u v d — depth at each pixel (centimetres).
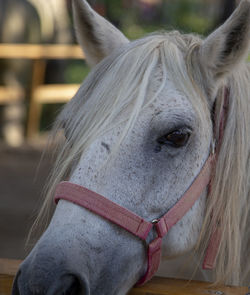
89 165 160
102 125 161
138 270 168
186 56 177
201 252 193
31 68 793
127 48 177
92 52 201
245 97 188
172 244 175
